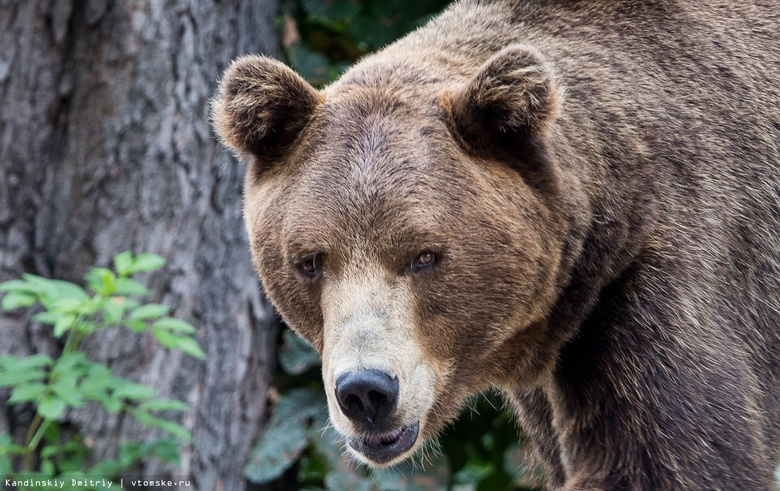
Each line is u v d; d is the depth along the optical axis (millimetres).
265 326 13398
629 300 8523
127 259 10617
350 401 7590
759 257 9188
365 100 8242
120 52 12438
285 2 15172
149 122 12477
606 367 8602
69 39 12539
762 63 9688
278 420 13305
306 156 8141
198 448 12555
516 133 8094
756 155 9297
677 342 8328
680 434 8234
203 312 12719
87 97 12492
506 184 8086
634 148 8727
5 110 12305
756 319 9156
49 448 10766
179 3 12570
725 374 8367
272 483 13539
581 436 8836
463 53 9023
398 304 7707
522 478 14414
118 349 12188
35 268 12367
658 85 9102
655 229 8570
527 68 7852
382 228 7691
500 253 7965
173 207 12523
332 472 13250
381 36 14820
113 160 12445
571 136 8539
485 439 15203
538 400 10000
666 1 9523
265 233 8297
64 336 12266
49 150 12531
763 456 8453
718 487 8188
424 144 7934
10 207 12273
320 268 7941
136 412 10461
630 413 8438
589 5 9398
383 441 7883
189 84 12625
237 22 13203
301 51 14742
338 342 7605
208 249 12766
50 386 10055
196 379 12578
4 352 11953
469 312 7973
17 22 12320
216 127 8578
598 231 8555
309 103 8312
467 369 8289
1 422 11766
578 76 8875
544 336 8781
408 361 7684
